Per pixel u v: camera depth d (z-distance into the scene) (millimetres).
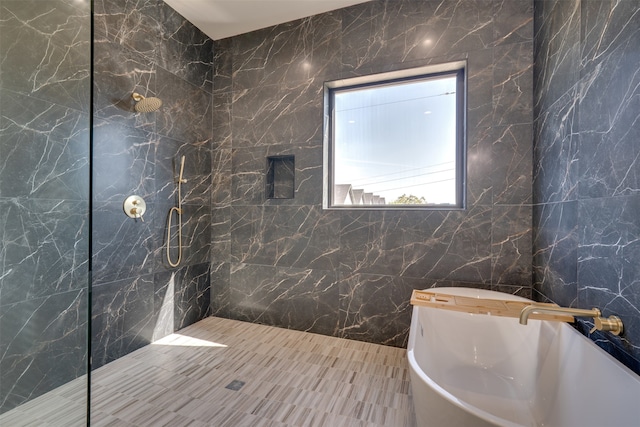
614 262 1113
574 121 1407
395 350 2135
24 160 1480
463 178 2111
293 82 2475
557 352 1314
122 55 1975
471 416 800
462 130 2172
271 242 2559
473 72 2008
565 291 1488
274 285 2551
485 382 1564
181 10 2350
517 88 1920
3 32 1399
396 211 2199
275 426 1380
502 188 1954
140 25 2092
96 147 1827
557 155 1574
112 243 1935
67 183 1640
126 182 2020
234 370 1856
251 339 2299
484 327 1720
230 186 2695
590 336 1272
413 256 2154
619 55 1089
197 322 2617
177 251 2445
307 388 1675
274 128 2541
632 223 1019
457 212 2055
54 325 1577
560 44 1546
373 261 2256
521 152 1913
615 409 924
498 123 1959
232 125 2684
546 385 1347
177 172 2422
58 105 1594
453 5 2047
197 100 2594
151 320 2215
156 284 2256
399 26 2172
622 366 955
